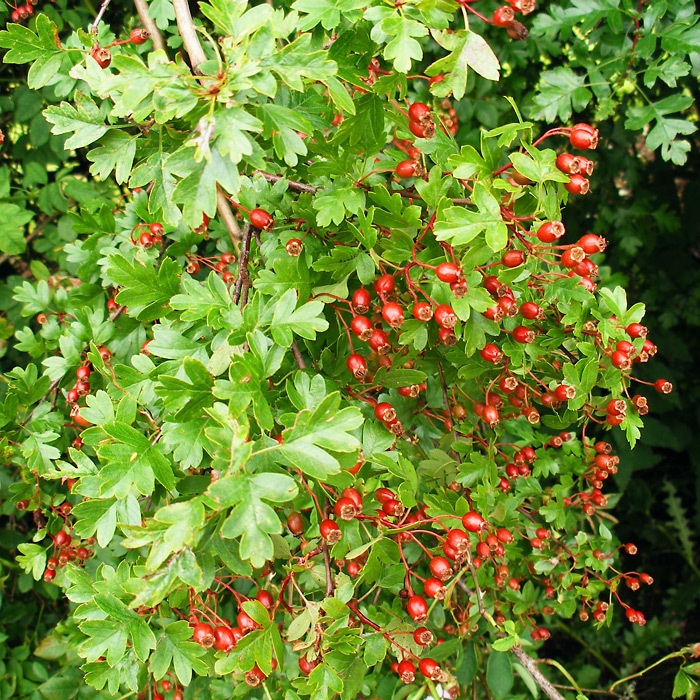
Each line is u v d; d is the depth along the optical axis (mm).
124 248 614
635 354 526
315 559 495
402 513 483
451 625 638
